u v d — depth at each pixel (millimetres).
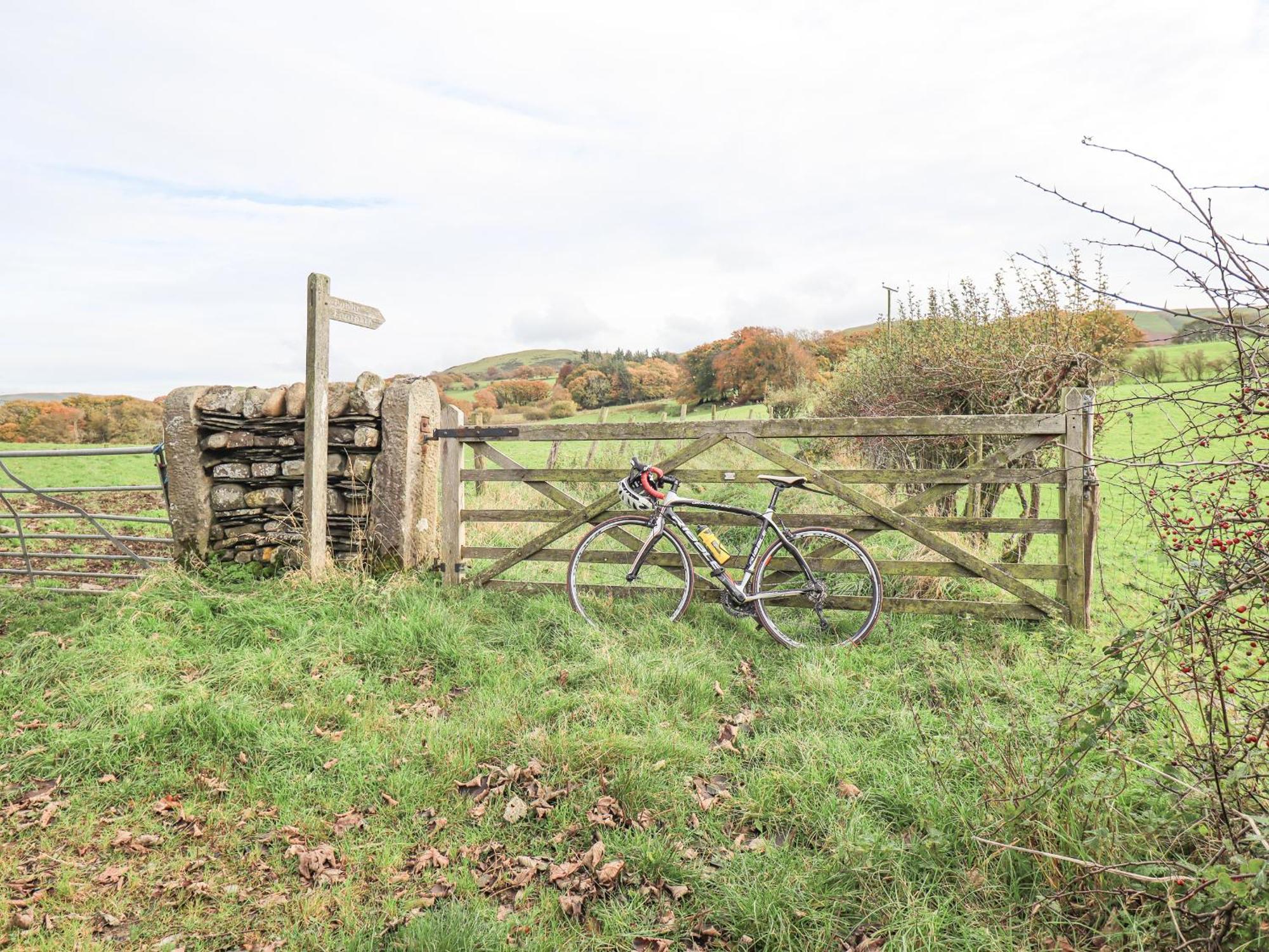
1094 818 2654
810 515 5719
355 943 2580
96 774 3709
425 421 6691
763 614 5371
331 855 3092
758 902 2629
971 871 2658
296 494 6688
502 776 3562
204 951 2645
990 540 7820
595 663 4691
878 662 4820
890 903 2613
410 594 5961
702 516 5836
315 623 5398
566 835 3145
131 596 5777
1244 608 2264
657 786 3389
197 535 6641
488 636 5395
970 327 9266
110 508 11492
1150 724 3158
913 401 9180
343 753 3834
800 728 3975
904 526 5496
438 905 2807
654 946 2561
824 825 3100
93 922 2762
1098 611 5578
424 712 4316
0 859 3070
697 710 4203
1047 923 2445
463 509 6504
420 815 3371
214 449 6742
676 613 5668
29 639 5160
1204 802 2416
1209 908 2043
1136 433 8836
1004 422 5289
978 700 4094
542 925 2643
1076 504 5184
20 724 4066
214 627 5332
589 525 6270
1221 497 2395
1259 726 2305
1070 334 7387
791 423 5668
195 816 3385
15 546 8625
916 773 3393
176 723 3979
